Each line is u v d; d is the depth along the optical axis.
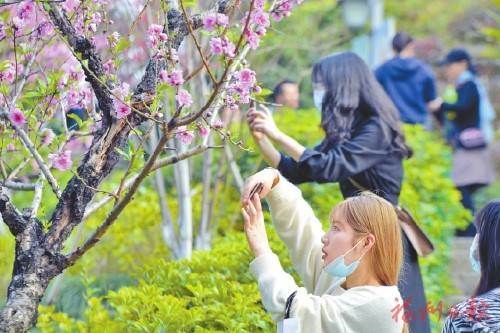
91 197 4.18
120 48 4.37
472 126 12.17
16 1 4.63
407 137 10.97
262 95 4.63
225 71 3.89
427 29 24.38
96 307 5.88
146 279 6.26
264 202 8.98
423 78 12.34
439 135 13.78
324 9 12.04
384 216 4.30
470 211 11.94
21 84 4.70
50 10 4.29
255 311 5.36
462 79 12.33
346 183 6.34
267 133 6.03
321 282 4.62
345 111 6.20
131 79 6.32
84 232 8.21
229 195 9.35
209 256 6.47
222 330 5.21
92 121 4.77
